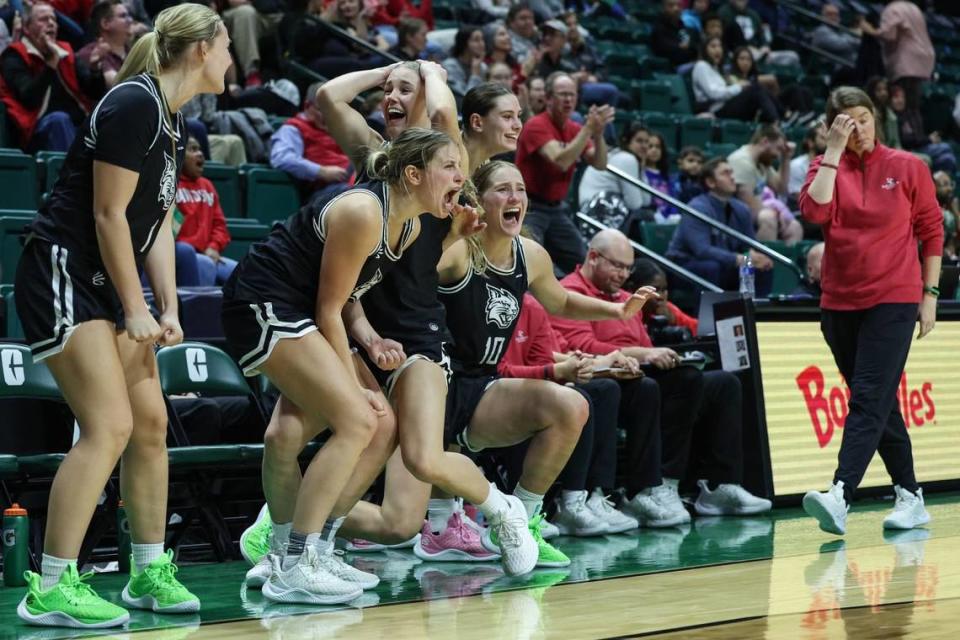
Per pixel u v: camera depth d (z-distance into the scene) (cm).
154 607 516
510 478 776
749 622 481
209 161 1156
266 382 789
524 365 758
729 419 858
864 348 763
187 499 704
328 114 655
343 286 532
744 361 879
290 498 580
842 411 933
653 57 1906
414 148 536
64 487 483
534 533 636
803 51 2245
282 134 1173
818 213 765
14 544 604
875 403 755
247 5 1373
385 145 562
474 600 541
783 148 1448
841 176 775
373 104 1151
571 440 640
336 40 1384
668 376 827
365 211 525
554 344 777
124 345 502
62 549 486
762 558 664
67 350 482
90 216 483
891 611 504
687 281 1173
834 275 777
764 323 891
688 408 825
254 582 576
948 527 797
